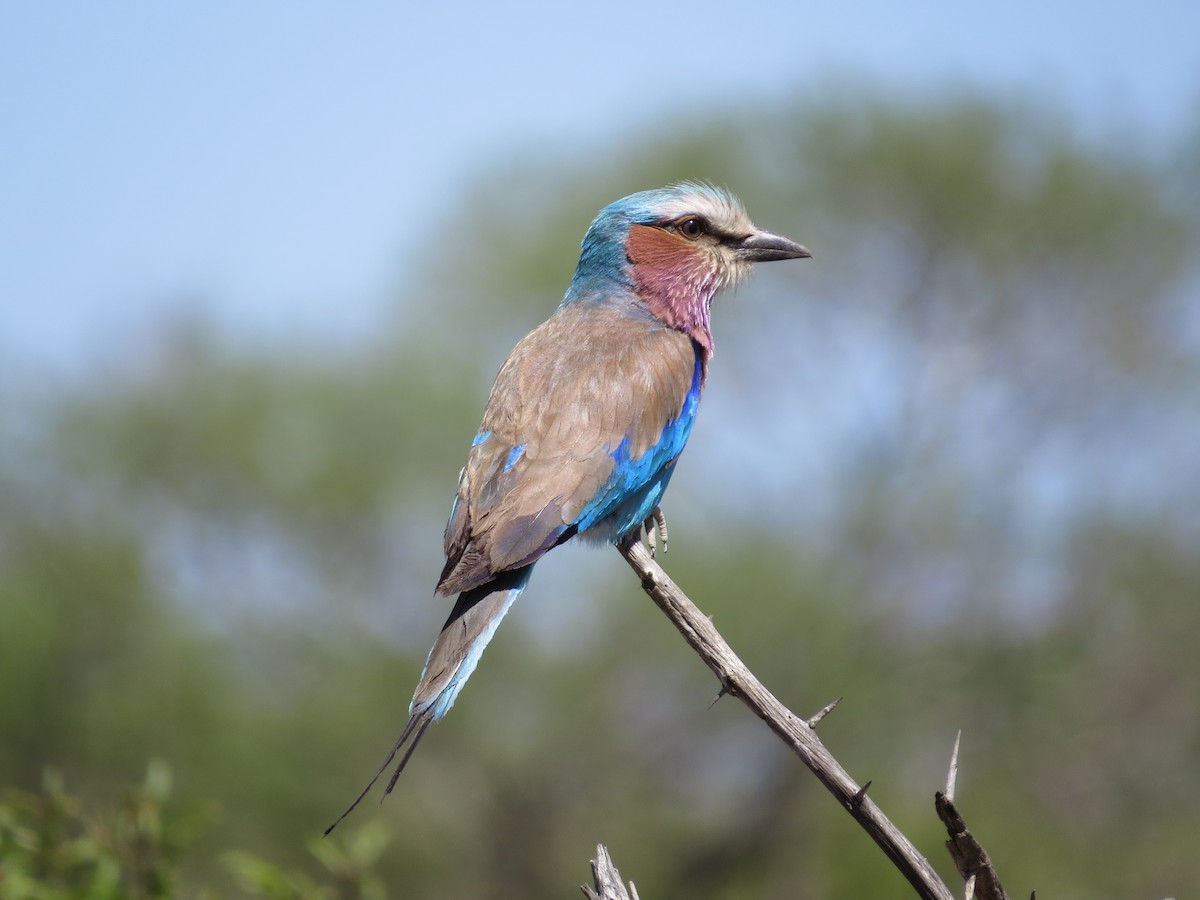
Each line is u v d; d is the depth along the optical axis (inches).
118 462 944.3
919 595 1152.2
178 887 425.4
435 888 953.5
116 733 865.5
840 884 936.3
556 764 965.2
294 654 944.9
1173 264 1288.1
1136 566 1180.5
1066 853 1072.2
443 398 991.6
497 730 943.7
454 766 948.6
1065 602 1191.6
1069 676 1135.6
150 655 898.1
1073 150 1278.3
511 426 387.2
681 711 984.3
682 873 1015.0
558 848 978.7
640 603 946.7
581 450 382.0
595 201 1236.5
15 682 853.2
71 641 888.9
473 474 381.1
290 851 880.3
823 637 977.5
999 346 1306.6
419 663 933.2
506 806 960.3
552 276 1198.9
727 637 957.8
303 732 903.1
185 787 856.9
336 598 949.2
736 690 278.4
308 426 963.3
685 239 442.0
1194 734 1155.3
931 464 1209.4
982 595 1157.1
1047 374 1302.9
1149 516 1204.5
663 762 991.0
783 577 968.9
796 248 451.8
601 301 437.7
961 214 1274.6
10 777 866.8
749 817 1000.2
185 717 876.6
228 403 964.0
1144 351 1282.0
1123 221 1268.5
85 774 878.4
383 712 917.8
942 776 1066.7
